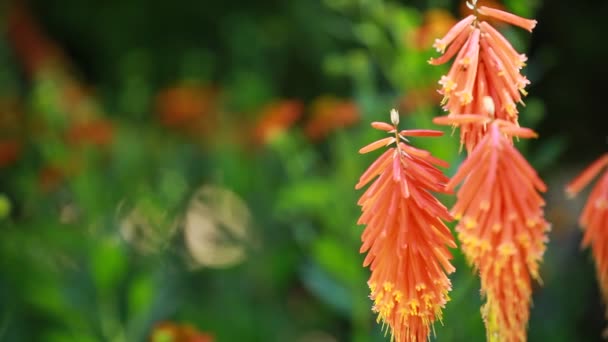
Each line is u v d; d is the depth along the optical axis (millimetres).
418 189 1778
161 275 6160
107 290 5211
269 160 7625
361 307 4824
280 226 7508
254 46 9008
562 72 8805
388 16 5141
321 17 8922
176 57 9617
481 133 1738
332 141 6855
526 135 1641
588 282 7195
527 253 1675
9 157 6980
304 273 5102
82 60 10109
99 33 9711
